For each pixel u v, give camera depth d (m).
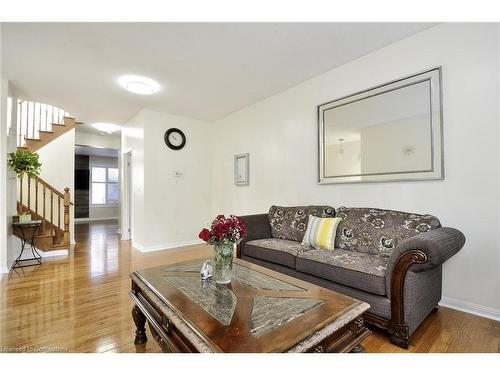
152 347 1.62
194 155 5.04
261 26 2.27
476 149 2.03
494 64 1.96
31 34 2.33
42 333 1.78
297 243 2.74
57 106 4.30
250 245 2.83
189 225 4.96
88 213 9.85
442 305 2.19
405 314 1.58
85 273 3.15
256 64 2.94
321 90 3.19
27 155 3.54
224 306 1.26
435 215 2.24
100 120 5.20
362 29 2.32
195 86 3.53
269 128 3.94
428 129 2.27
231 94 3.82
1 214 3.13
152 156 4.51
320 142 3.17
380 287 1.70
